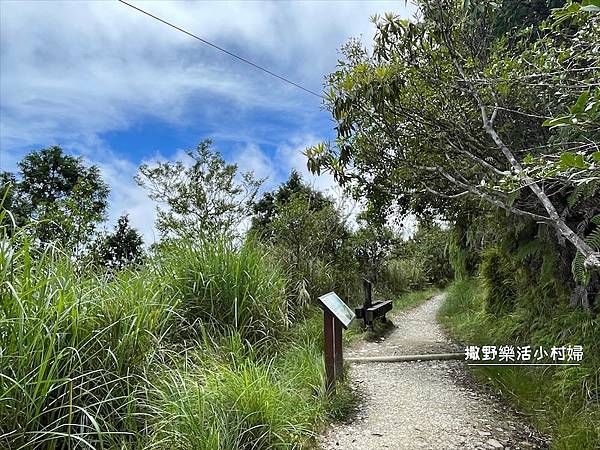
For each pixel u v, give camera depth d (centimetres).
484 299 695
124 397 248
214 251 463
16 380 208
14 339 225
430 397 422
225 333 413
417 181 481
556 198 420
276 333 459
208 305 429
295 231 922
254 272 466
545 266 479
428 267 1602
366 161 496
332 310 402
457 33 417
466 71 417
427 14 415
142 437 251
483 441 326
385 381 476
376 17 418
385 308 810
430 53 417
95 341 264
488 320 647
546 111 378
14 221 255
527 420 362
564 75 305
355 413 382
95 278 328
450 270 1641
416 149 468
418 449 313
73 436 211
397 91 390
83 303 275
